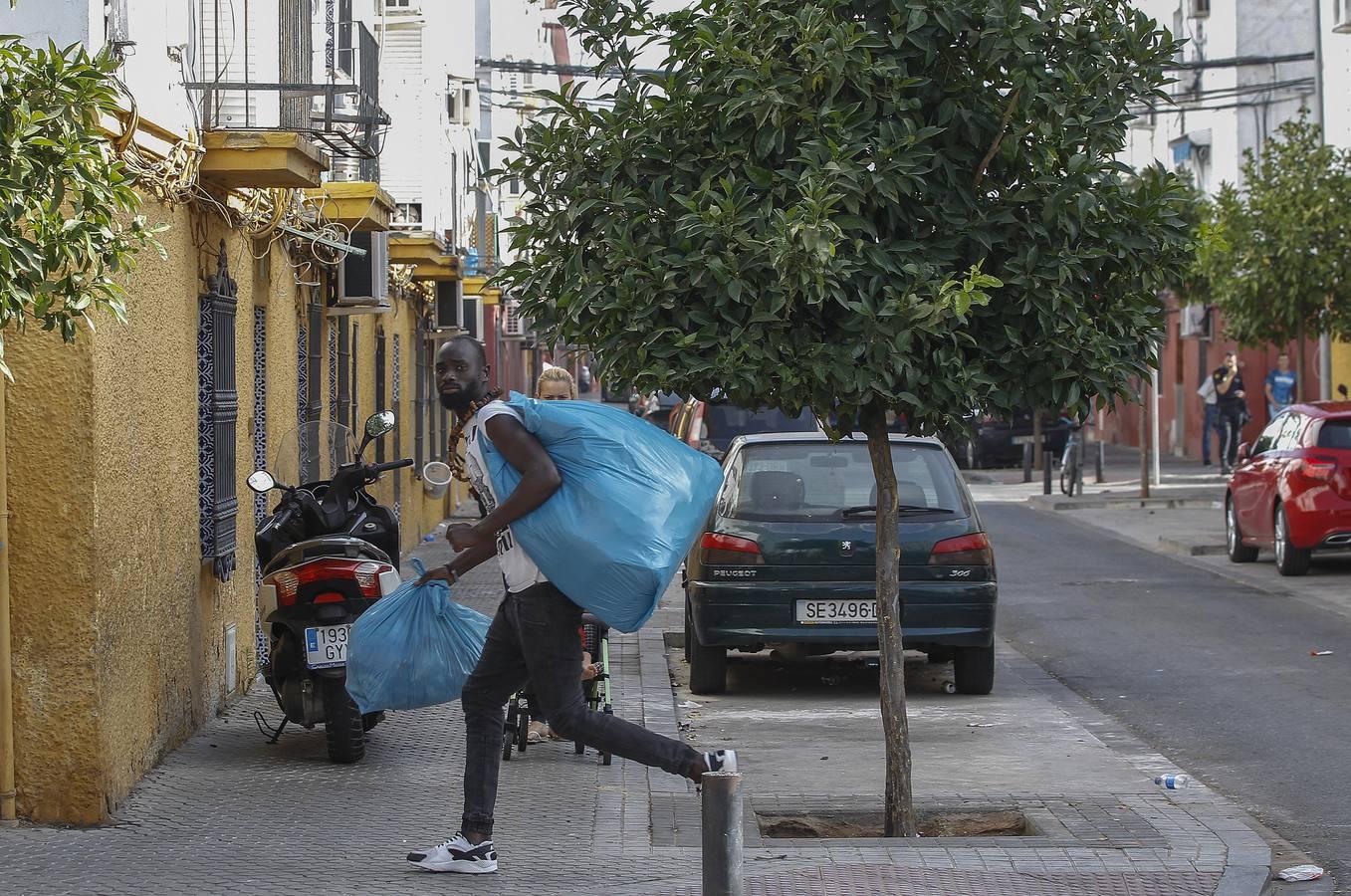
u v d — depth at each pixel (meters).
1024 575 20.14
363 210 14.60
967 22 7.41
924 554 11.69
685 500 6.64
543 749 9.82
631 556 6.46
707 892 5.90
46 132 5.44
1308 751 10.23
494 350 39.47
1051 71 7.51
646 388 7.39
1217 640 14.91
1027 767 9.72
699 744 10.55
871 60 7.42
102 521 7.86
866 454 12.27
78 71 5.59
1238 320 25.81
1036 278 7.41
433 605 7.29
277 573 9.20
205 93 10.06
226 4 11.57
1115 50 7.60
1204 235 26.34
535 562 6.58
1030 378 7.58
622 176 7.74
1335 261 24.31
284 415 13.27
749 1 7.43
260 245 12.13
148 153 8.76
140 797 8.39
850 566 11.73
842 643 11.77
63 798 7.87
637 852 7.39
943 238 7.49
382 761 9.38
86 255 5.75
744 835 7.73
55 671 7.82
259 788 8.66
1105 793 8.86
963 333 7.40
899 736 7.91
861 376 7.24
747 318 7.34
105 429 7.88
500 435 6.55
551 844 7.55
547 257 7.88
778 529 11.80
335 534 9.42
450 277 23.94
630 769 9.27
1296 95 39.00
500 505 6.58
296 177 10.29
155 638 8.98
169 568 9.28
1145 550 23.20
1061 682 12.98
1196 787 9.02
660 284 7.35
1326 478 19.22
